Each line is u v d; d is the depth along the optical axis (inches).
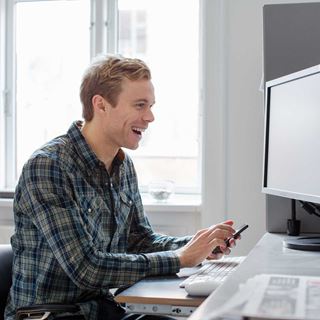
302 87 61.2
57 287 59.5
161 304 47.4
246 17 99.8
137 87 62.4
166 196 107.3
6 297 61.9
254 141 100.0
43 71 118.5
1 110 117.7
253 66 99.8
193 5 112.0
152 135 114.2
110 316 61.7
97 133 63.6
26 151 119.8
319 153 56.1
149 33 113.9
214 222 101.6
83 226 57.4
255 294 28.0
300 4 78.4
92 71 63.6
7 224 111.1
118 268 55.1
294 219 72.7
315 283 30.9
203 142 102.1
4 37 118.3
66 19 116.6
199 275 53.9
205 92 102.0
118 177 66.4
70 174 59.5
